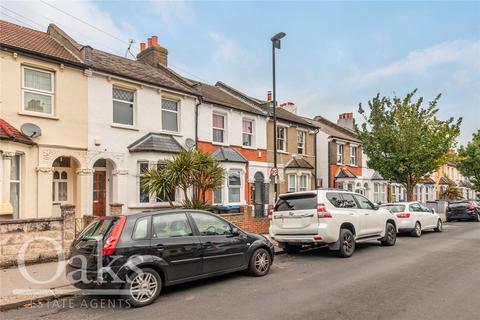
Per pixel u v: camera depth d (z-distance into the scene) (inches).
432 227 633.6
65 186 511.2
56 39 562.6
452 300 230.2
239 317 208.2
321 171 996.6
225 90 896.3
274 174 569.0
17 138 411.8
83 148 499.8
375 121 847.7
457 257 380.5
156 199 569.0
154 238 252.2
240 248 299.3
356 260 373.7
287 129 861.2
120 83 548.4
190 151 510.3
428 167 823.1
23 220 340.8
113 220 251.6
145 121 577.0
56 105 476.7
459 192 1621.6
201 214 289.9
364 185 1143.6
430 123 817.5
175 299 248.2
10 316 223.3
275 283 283.9
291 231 396.5
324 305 225.3
